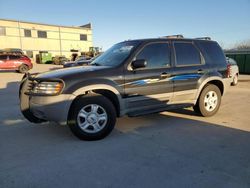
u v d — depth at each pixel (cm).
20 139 441
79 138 429
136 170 325
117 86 442
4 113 630
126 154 375
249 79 1585
